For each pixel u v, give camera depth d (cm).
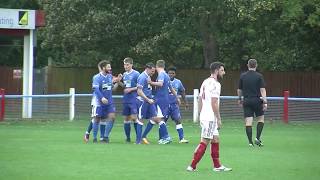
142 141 5116
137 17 9844
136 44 10250
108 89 5094
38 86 9550
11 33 7950
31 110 7825
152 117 5056
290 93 9381
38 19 7988
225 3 9081
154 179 3123
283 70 10138
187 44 10456
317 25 9025
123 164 3684
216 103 3400
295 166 3697
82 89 9706
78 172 3341
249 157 4141
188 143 5147
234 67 11194
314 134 6328
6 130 6294
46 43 10388
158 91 5100
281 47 10206
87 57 10750
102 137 5197
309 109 7975
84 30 9769
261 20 9619
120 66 10575
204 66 10894
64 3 9794
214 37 10088
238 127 7188
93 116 5103
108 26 9769
